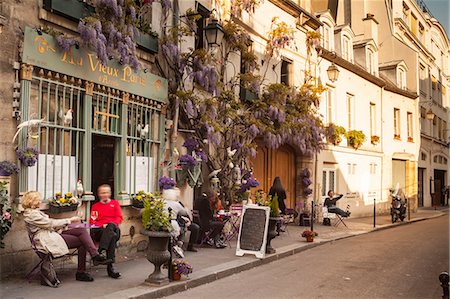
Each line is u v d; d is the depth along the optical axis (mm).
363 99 24234
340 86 21969
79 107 8453
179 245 9664
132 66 9109
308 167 18766
